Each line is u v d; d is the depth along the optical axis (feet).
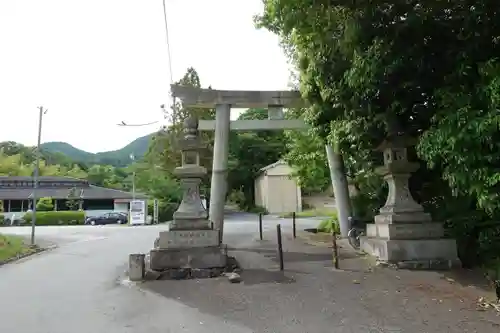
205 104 47.11
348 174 55.01
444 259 31.71
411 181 37.76
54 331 19.40
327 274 30.35
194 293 26.22
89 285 30.48
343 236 49.65
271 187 145.48
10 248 52.06
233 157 160.45
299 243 48.44
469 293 23.95
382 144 34.60
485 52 22.76
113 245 59.41
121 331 19.13
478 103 20.59
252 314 21.21
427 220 33.27
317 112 37.27
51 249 57.82
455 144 19.92
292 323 19.56
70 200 155.33
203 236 32.76
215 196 46.70
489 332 17.58
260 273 31.48
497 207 20.53
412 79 26.55
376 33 25.00
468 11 23.43
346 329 18.49
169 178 144.66
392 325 18.88
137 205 121.80
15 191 159.12
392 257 32.07
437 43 25.50
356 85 26.76
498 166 19.93
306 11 28.58
